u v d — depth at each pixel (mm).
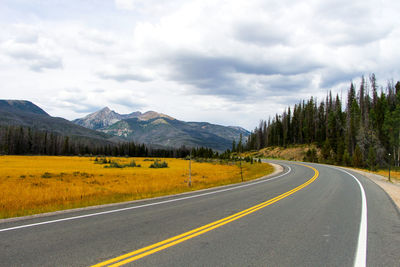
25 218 7844
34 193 16484
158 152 154375
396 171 46125
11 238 5742
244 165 60219
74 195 15656
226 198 12344
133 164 55312
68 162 63438
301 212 9062
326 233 6445
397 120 62375
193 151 104812
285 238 5977
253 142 153375
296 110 118875
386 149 67250
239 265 4367
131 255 4773
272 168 44188
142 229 6625
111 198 13758
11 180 24766
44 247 5168
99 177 30281
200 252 4980
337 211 9305
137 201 11375
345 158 58906
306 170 35875
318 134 98875
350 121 75688
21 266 4242
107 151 149875
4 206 12023
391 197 13484
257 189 16266
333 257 4820
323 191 15195
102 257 4660
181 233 6285
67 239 5707
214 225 7117
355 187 17422
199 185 21000
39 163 56531
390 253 5062
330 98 104812
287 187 17344
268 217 8211
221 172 40094
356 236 6211
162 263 4406
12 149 129875
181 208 9672
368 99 86812
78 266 4254
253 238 5941
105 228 6688
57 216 8156
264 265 4387
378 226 7207
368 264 4512
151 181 26047
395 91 86188
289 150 104688
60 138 162875
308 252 5062
